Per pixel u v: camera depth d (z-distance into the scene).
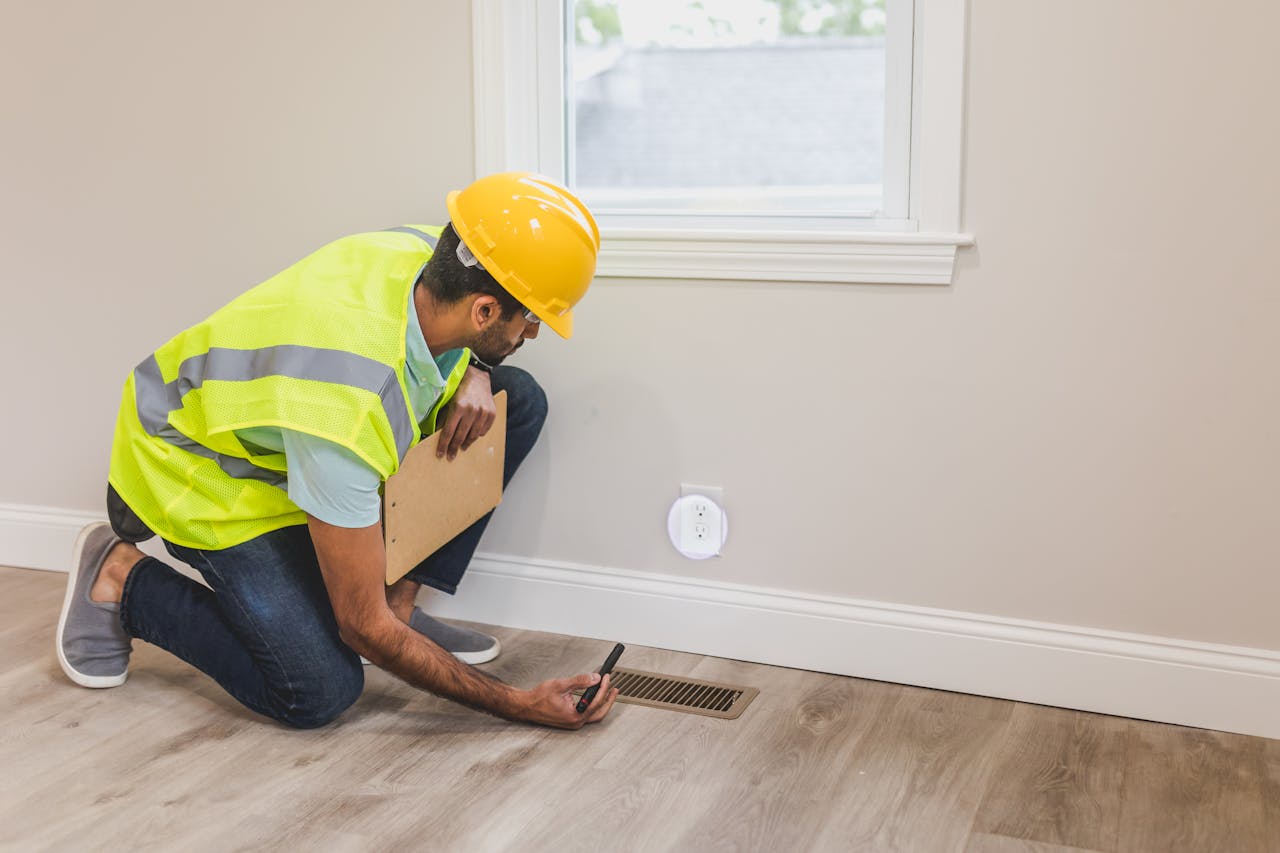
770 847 1.64
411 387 1.81
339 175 2.41
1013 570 2.09
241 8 2.41
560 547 2.40
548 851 1.63
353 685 1.96
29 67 2.58
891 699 2.12
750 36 2.20
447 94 2.30
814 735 1.97
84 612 2.08
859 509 2.17
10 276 2.69
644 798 1.77
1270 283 1.88
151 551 2.74
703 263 2.17
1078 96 1.92
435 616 2.49
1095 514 2.03
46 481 2.77
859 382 2.13
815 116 2.19
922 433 2.11
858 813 1.73
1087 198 1.94
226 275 2.54
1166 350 1.95
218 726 1.99
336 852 1.62
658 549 2.32
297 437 1.69
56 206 2.62
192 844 1.64
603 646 2.35
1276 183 1.85
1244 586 1.97
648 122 2.29
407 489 1.90
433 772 1.84
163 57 2.48
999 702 2.11
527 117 2.32
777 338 2.16
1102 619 2.05
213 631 1.96
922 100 2.02
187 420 1.86
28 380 2.73
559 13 2.28
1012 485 2.07
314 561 1.96
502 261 1.71
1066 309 1.99
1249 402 1.92
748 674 2.23
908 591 2.17
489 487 2.15
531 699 1.92
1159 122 1.89
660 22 2.25
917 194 2.12
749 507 2.24
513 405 2.23
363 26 2.33
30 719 2.00
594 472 2.34
